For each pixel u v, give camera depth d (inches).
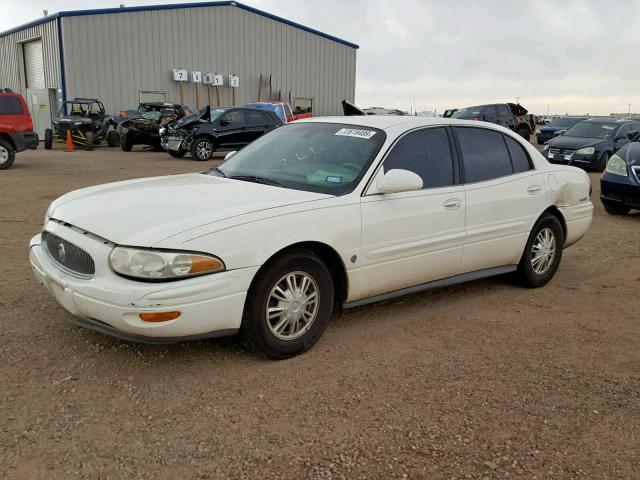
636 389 138.7
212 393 129.8
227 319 133.7
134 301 123.4
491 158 197.8
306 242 146.8
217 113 764.0
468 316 184.9
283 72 1379.2
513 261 205.6
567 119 1089.4
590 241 303.1
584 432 119.4
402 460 108.0
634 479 104.7
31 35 1155.3
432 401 130.0
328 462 106.7
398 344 160.4
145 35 1138.0
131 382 133.3
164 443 110.7
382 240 160.7
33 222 311.0
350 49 1519.4
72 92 1067.9
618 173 372.8
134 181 178.4
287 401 127.6
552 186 213.8
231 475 102.2
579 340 168.1
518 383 139.9
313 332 151.6
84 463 103.9
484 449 112.3
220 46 1249.4
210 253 128.9
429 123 183.2
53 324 164.4
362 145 169.8
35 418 117.3
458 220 180.2
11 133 586.9
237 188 157.5
